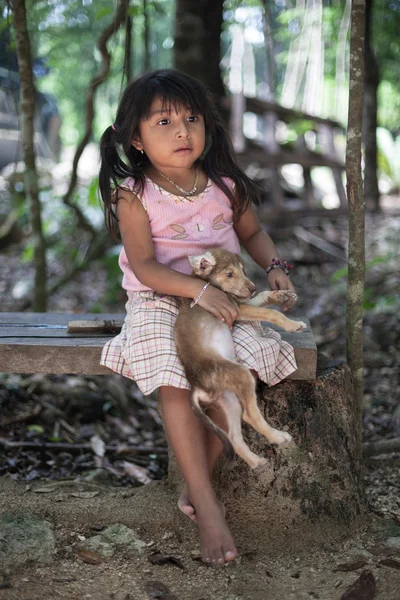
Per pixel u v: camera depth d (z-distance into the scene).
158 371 2.41
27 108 4.20
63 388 4.25
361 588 2.30
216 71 6.86
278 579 2.44
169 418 2.40
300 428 2.68
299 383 2.72
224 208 2.77
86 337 2.83
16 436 3.83
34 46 7.32
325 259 6.83
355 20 2.79
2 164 9.84
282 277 2.72
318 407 2.71
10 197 7.72
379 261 5.69
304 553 2.61
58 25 7.46
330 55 9.80
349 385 2.84
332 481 2.70
